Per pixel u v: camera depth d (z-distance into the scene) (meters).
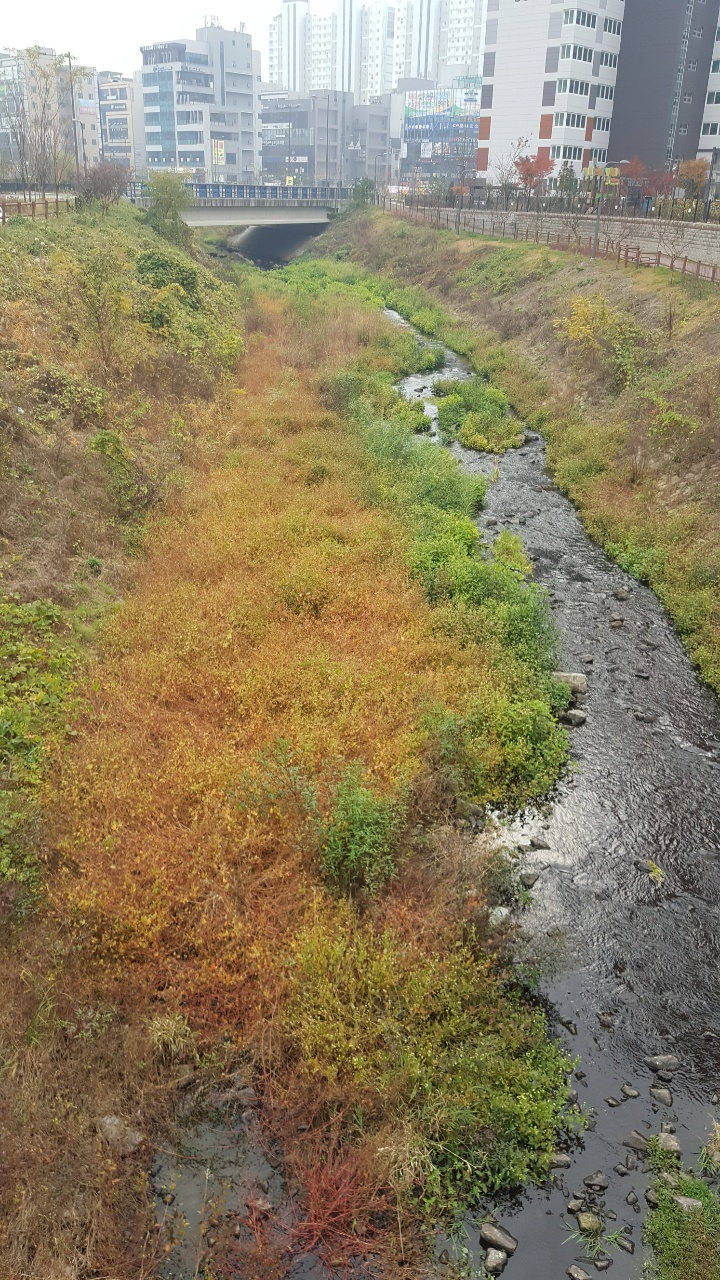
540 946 8.64
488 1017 7.58
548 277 35.81
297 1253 6.02
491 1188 6.57
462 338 35.75
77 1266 5.65
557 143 67.81
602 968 8.45
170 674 10.95
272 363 28.08
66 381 16.73
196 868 8.12
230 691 10.80
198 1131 6.72
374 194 70.62
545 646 13.20
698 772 11.27
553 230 45.41
